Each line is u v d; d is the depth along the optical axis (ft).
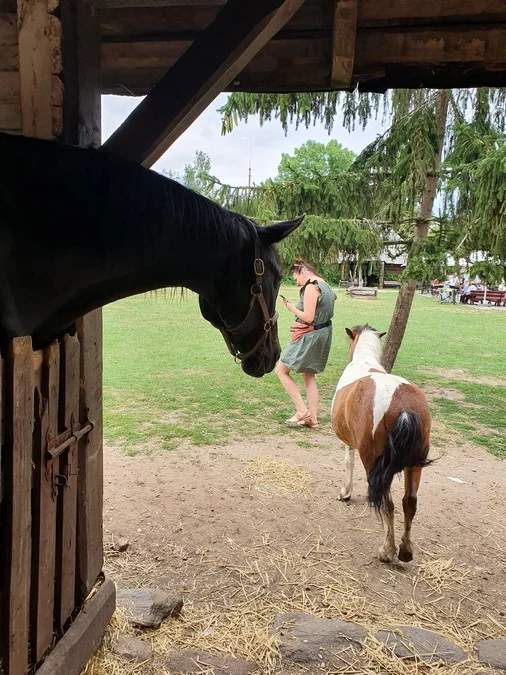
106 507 9.77
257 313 5.44
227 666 5.72
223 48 4.38
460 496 10.92
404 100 17.33
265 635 6.31
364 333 11.19
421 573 7.99
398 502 10.61
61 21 4.66
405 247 18.56
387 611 6.96
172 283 4.79
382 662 5.89
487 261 15.10
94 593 5.93
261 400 17.76
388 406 7.90
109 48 6.17
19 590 4.15
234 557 8.24
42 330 4.36
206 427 14.76
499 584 7.79
